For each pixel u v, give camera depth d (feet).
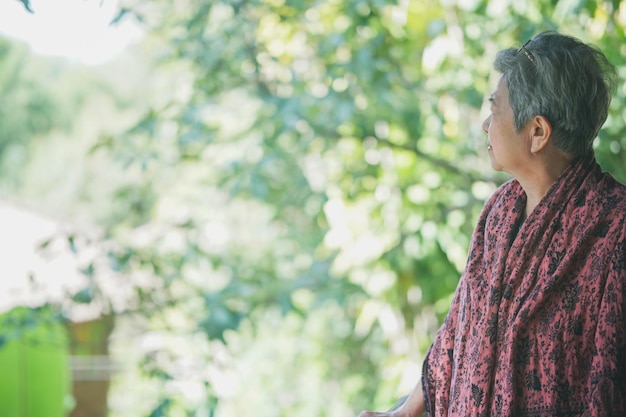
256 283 23.59
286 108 20.12
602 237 7.41
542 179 7.70
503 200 7.98
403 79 20.52
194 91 22.45
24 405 24.75
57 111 63.10
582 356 7.39
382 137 20.92
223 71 21.77
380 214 20.92
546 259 7.50
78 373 29.68
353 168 21.62
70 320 20.01
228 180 22.43
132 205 25.54
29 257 30.25
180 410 20.83
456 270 20.57
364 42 19.79
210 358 19.70
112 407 30.83
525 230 7.62
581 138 7.57
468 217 20.38
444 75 19.76
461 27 18.99
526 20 17.44
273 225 28.17
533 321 7.50
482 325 7.73
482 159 20.48
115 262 19.51
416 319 21.54
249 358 32.30
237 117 22.33
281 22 20.59
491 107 7.80
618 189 7.53
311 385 33.30
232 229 27.53
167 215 25.04
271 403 33.04
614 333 7.27
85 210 58.49
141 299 20.25
